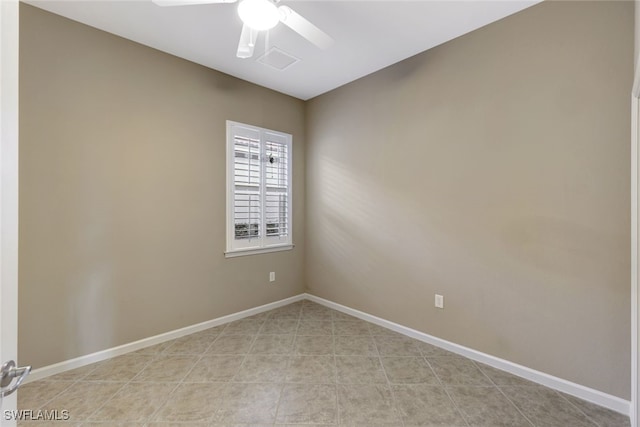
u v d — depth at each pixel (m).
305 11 1.98
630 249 1.58
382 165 2.84
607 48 1.64
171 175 2.56
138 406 1.67
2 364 0.65
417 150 2.55
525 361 1.96
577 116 1.74
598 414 1.61
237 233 3.05
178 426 1.52
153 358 2.23
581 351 1.74
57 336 2.01
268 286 3.34
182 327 2.64
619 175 1.61
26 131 1.89
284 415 1.61
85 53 2.11
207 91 2.79
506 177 2.03
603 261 1.67
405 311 2.67
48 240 1.98
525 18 1.93
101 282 2.20
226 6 1.93
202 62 2.70
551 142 1.84
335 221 3.33
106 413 1.61
